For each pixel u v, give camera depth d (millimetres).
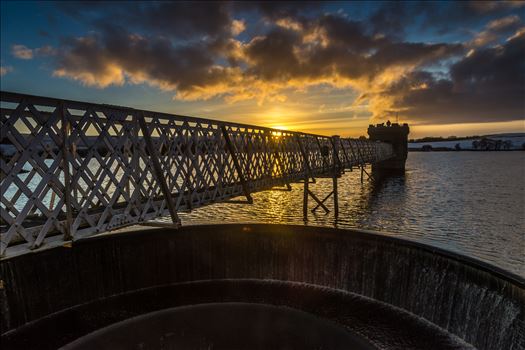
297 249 13820
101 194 5832
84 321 11281
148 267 13555
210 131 8992
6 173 4281
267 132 12734
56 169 5016
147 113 6703
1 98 4109
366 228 18469
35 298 11164
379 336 10227
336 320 11164
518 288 8250
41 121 4691
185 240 14039
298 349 9648
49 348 9945
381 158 43375
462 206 24438
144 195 7199
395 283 11844
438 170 58406
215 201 9344
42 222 5977
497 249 15055
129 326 11000
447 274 10312
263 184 12273
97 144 5625
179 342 10094
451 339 9969
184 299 12781
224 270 14398
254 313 11711
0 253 4320
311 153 18750
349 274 12992
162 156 7234
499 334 8680
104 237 12695
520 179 42188
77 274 12109
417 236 17000
